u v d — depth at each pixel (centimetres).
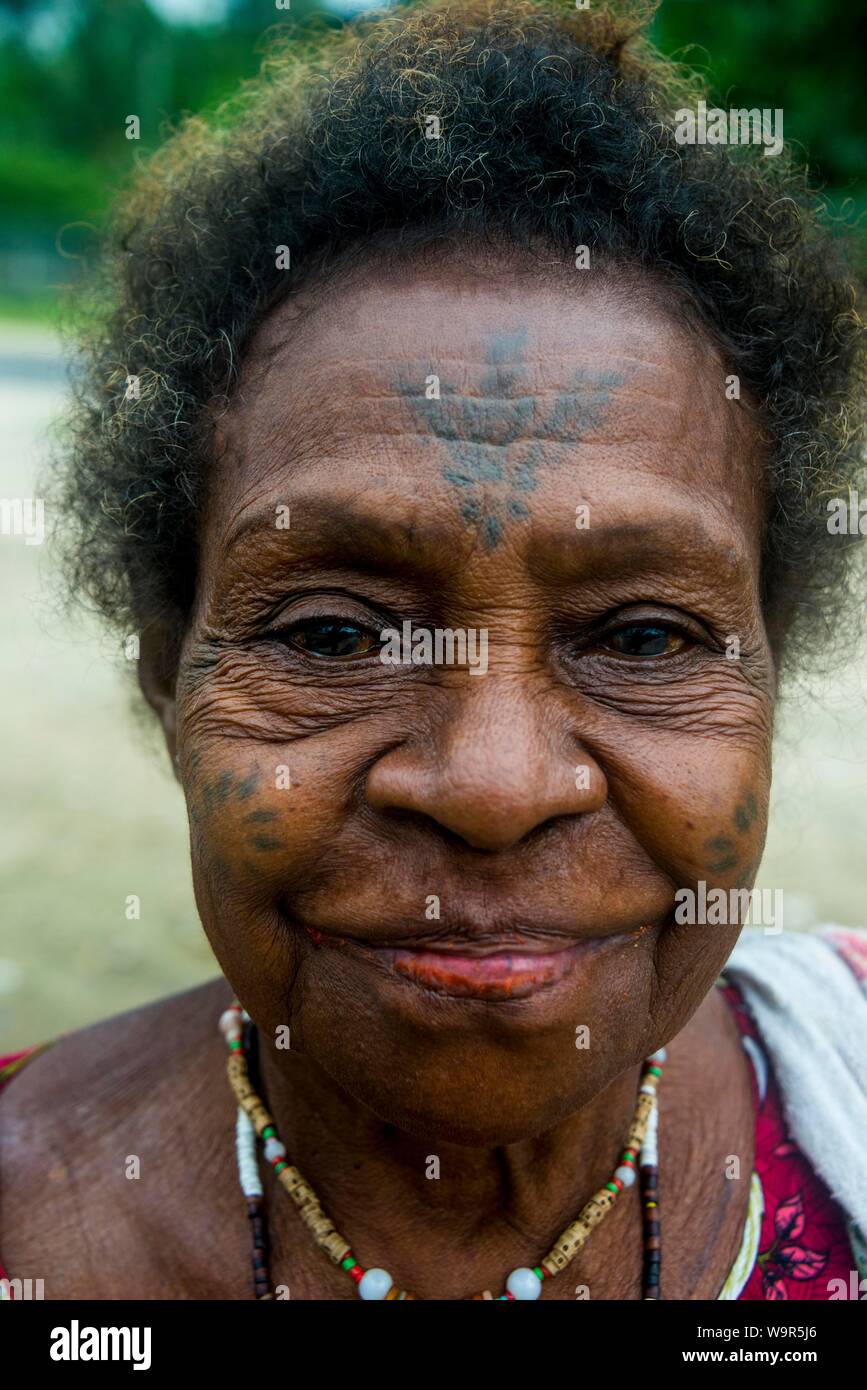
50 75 3872
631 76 167
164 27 3828
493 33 165
